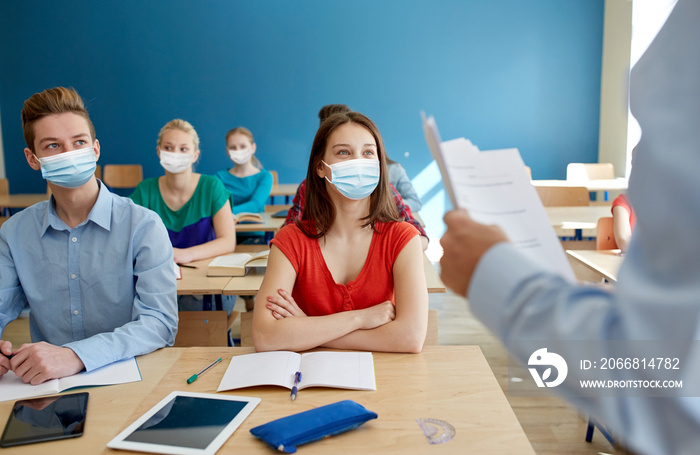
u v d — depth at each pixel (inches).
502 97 227.5
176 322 60.8
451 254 19.7
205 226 106.9
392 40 227.6
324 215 60.4
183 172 105.5
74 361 49.2
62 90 57.8
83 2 231.9
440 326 142.3
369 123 60.2
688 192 13.6
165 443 36.8
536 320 16.8
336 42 229.3
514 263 17.9
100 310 61.2
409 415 40.4
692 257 13.6
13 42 234.4
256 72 233.0
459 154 24.0
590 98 225.5
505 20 223.9
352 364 48.6
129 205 61.8
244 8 229.9
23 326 139.1
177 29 232.4
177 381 47.5
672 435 14.7
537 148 229.1
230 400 43.1
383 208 61.0
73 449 36.9
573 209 155.3
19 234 60.5
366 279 59.8
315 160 60.6
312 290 60.4
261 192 166.4
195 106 236.1
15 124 237.8
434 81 228.4
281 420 37.8
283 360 49.6
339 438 37.4
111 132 238.1
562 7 221.6
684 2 14.9
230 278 88.1
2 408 43.3
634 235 15.5
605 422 16.1
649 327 14.2
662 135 14.6
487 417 39.8
